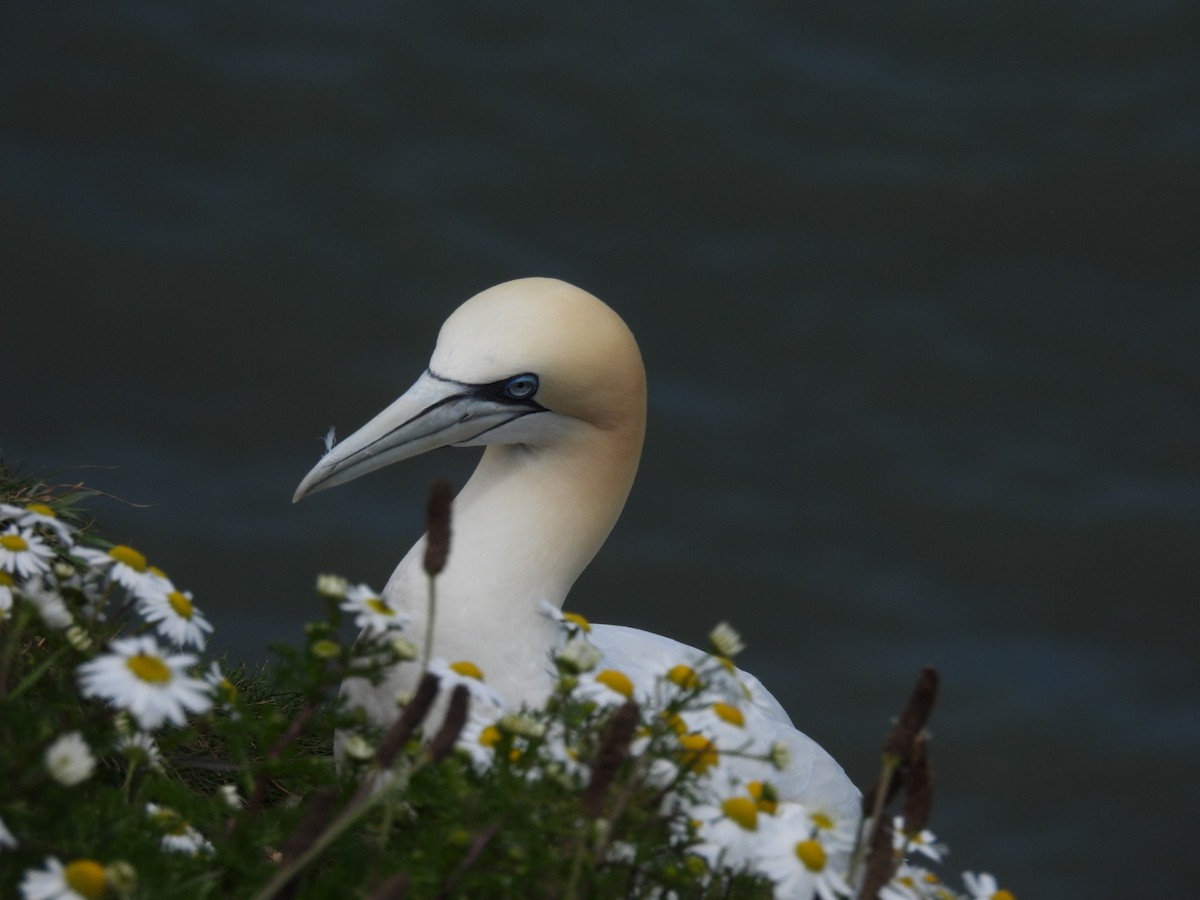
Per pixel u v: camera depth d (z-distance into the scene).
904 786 3.99
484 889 3.92
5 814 3.75
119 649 3.69
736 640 4.25
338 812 4.31
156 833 4.07
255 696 6.55
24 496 6.65
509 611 5.79
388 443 5.82
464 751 4.10
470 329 5.87
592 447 5.98
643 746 4.48
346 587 4.27
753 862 4.10
